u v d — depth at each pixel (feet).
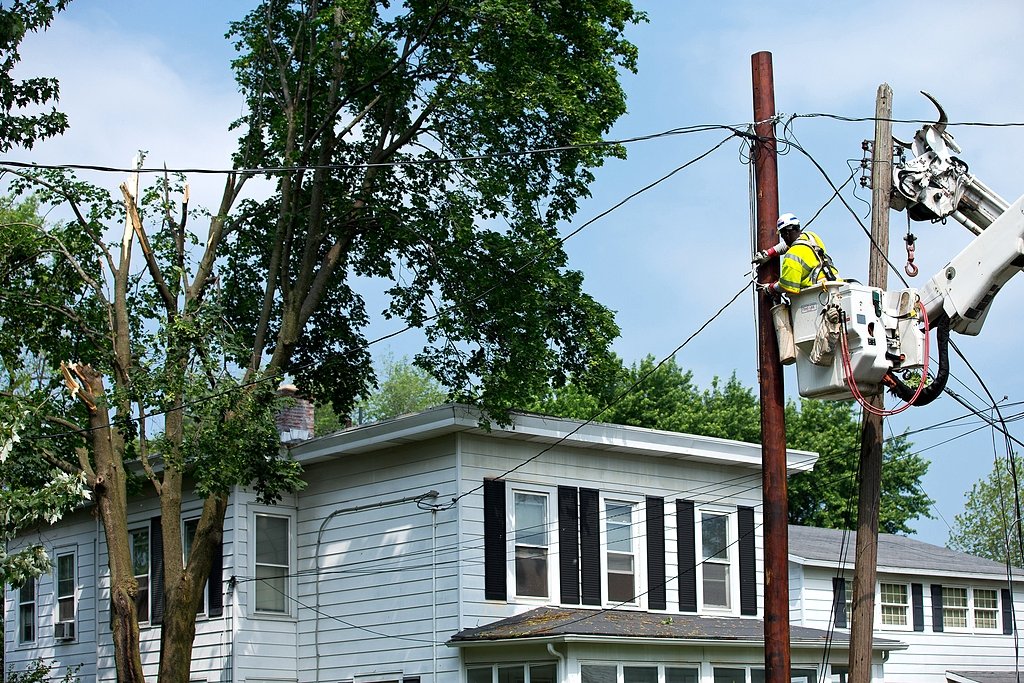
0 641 120.06
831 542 123.54
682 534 92.73
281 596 90.94
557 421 85.20
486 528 82.48
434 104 81.66
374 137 88.84
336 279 94.27
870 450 49.08
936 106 50.62
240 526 89.20
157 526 98.89
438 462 83.71
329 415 227.20
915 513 190.49
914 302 45.78
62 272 79.97
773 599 45.01
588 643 76.23
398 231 82.69
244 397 75.56
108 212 79.56
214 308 77.66
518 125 83.92
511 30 77.51
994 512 188.14
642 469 91.71
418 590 83.46
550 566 85.35
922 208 51.39
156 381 74.64
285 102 87.71
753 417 189.57
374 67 81.71
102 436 75.61
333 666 88.22
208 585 90.27
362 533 88.22
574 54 85.20
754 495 98.12
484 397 80.59
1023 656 125.80
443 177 83.41
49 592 110.83
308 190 87.76
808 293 44.80
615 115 86.99
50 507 67.41
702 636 80.89
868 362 43.62
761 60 48.24
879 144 50.78
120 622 73.31
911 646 118.11
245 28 89.30
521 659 77.92
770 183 47.24
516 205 82.64
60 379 81.71
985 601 125.49
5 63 71.51
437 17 78.59
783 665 44.50
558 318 85.20
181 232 80.48
